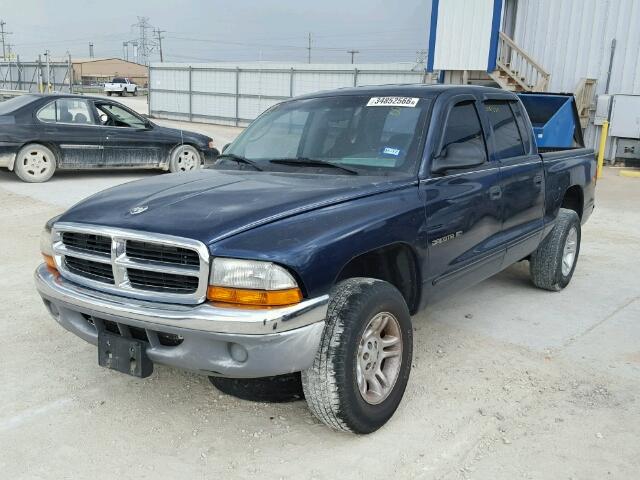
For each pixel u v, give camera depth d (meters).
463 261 4.08
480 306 5.44
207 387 3.82
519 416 3.52
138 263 3.01
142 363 3.05
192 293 2.90
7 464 3.01
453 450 3.18
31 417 3.44
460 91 4.32
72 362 4.14
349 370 3.02
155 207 3.21
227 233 2.88
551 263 5.64
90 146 11.85
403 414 3.53
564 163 5.62
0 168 12.41
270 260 2.80
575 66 17.30
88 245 3.24
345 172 3.80
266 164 4.09
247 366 2.84
